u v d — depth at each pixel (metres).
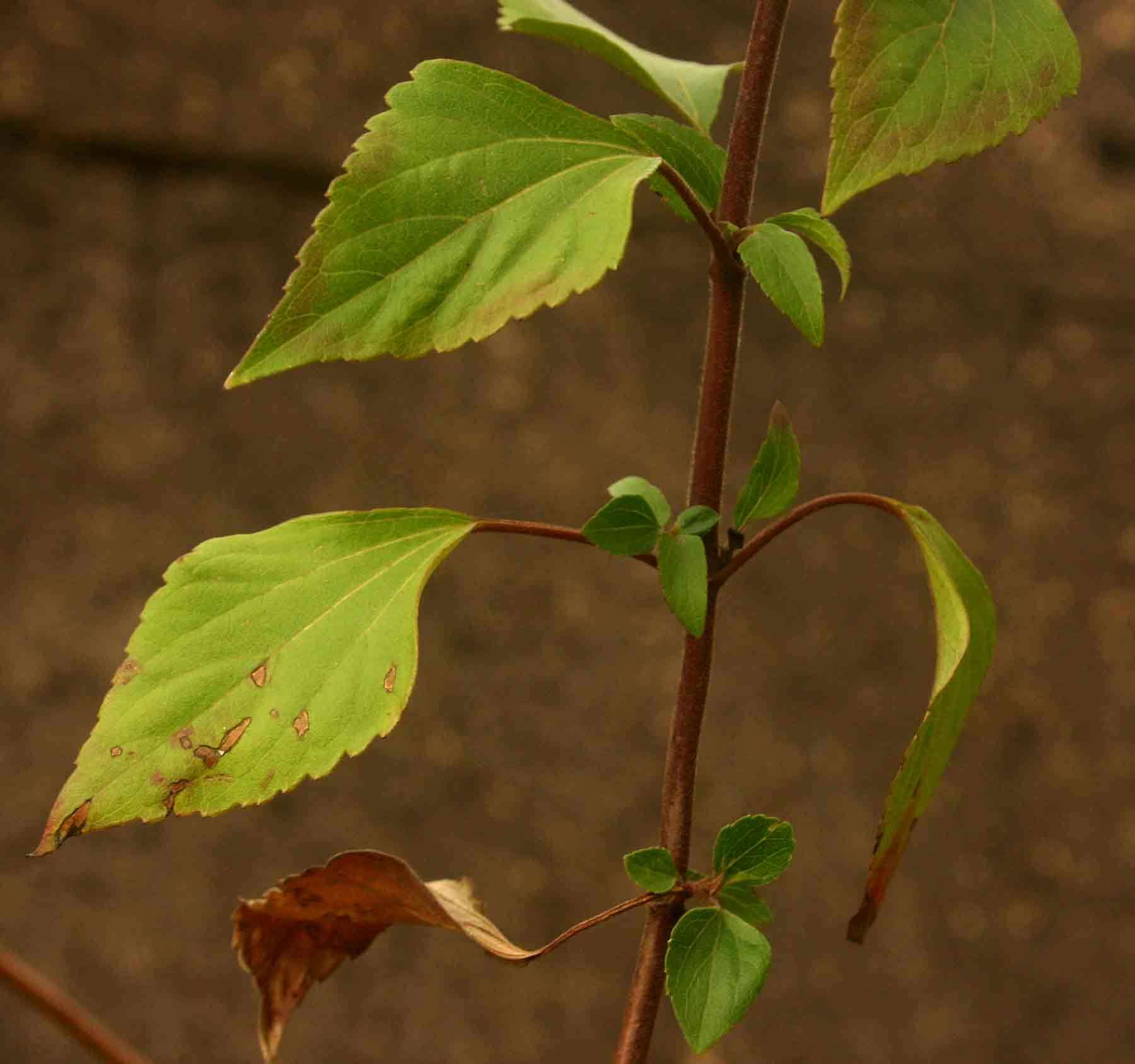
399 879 0.84
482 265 0.80
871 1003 2.56
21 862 2.30
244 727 0.81
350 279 0.80
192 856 2.38
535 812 2.52
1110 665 2.81
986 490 2.84
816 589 2.72
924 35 0.80
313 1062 2.34
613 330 2.74
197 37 2.60
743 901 0.83
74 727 2.37
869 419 2.82
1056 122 3.04
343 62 2.68
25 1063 2.25
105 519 2.46
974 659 0.84
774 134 2.88
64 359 2.48
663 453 2.72
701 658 0.84
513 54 2.75
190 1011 2.33
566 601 2.62
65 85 2.52
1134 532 2.89
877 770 2.67
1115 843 2.73
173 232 2.58
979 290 2.93
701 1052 0.81
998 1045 2.59
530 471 2.65
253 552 0.82
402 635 0.82
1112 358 2.96
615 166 0.81
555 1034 2.45
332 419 2.59
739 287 0.83
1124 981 2.67
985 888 2.66
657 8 2.83
